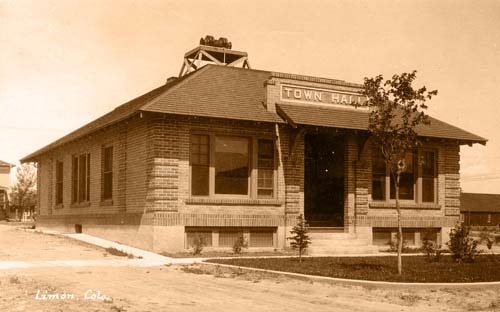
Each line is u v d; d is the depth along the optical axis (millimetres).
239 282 14180
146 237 21094
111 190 25266
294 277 15094
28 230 31984
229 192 21953
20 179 65000
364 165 24328
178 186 20922
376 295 13008
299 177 22953
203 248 21219
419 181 25547
